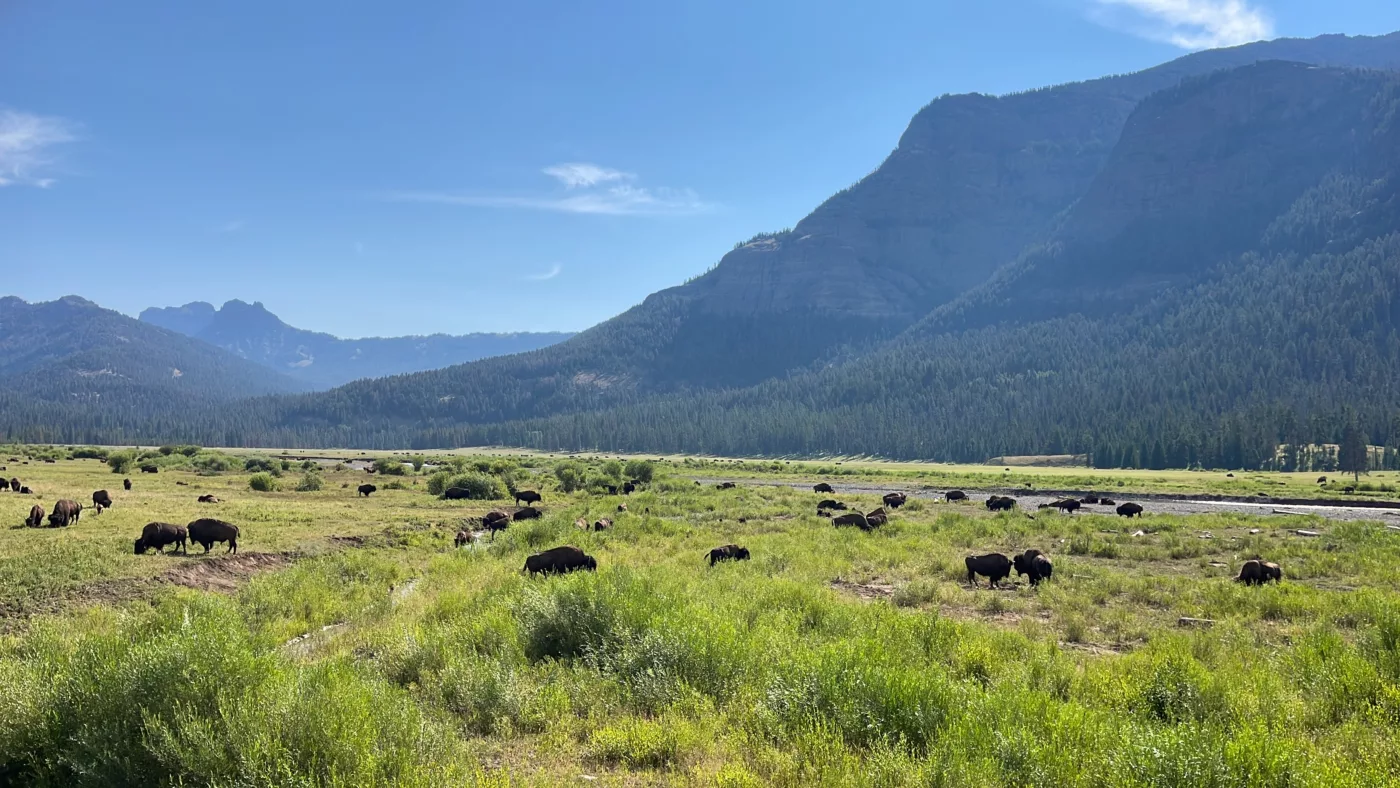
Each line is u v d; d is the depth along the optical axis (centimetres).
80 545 1888
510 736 759
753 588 1461
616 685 881
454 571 1883
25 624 1273
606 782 645
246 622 1218
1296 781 583
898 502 4456
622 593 1123
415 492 4938
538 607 1077
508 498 4575
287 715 630
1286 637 1235
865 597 1666
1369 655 980
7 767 634
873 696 780
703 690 866
